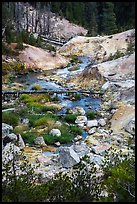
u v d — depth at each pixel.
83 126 22.61
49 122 21.97
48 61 49.12
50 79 39.88
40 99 28.86
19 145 18.09
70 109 26.39
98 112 25.89
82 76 38.00
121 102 27.80
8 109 24.92
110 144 18.89
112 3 78.19
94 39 63.78
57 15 91.06
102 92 31.81
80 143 19.22
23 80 39.06
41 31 77.62
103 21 78.44
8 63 43.31
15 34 52.28
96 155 16.95
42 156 16.50
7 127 19.64
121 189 8.95
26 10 79.19
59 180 9.48
